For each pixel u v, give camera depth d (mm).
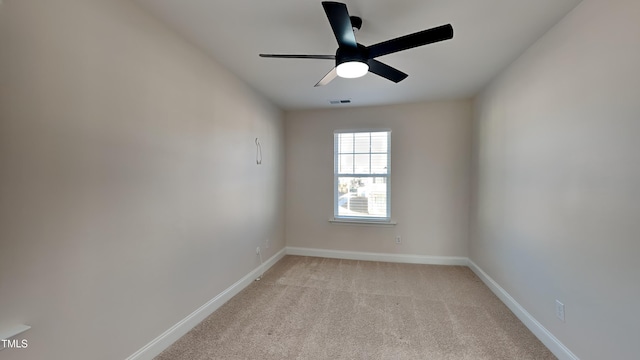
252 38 2207
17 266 1235
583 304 1716
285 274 3633
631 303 1393
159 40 1970
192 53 2311
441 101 4004
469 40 2217
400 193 4188
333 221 4395
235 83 2980
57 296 1379
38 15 1290
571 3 1745
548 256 2066
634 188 1377
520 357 1963
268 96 3719
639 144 1353
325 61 2627
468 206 3977
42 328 1322
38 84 1293
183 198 2219
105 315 1609
